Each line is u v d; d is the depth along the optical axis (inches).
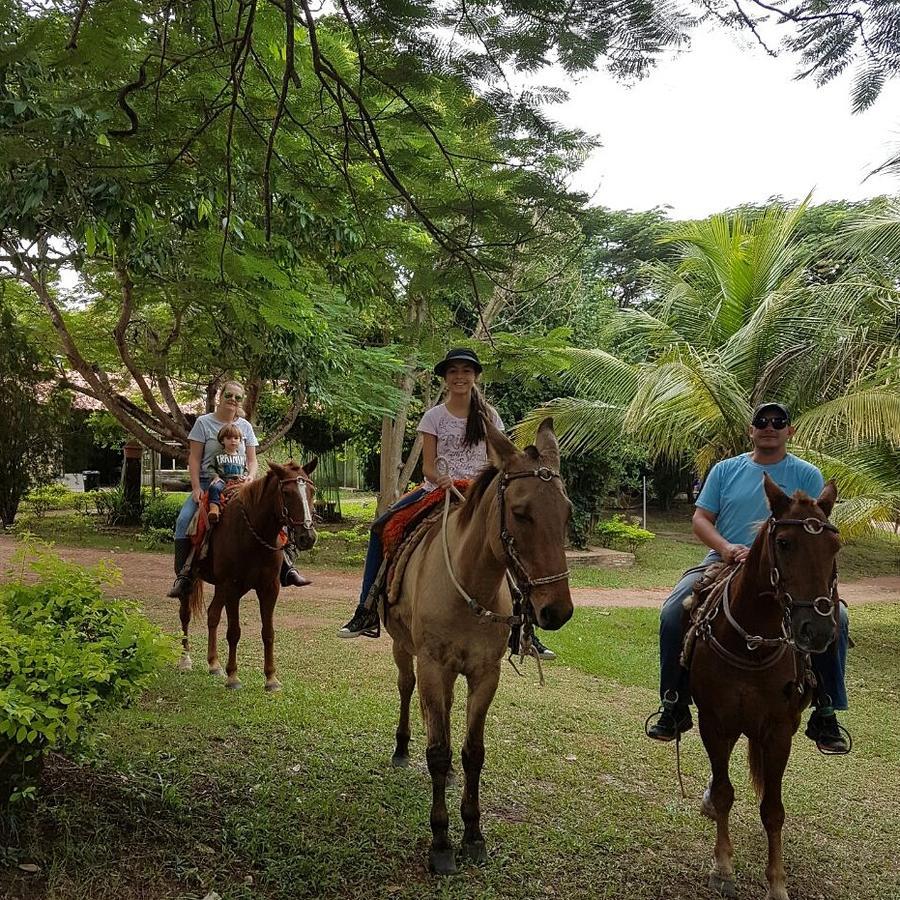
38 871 140.3
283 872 150.0
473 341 189.5
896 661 400.5
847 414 390.0
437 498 188.2
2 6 138.3
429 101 152.5
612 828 182.1
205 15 161.8
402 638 190.2
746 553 163.3
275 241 213.9
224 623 380.8
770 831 158.6
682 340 526.0
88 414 831.7
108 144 157.8
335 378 557.0
